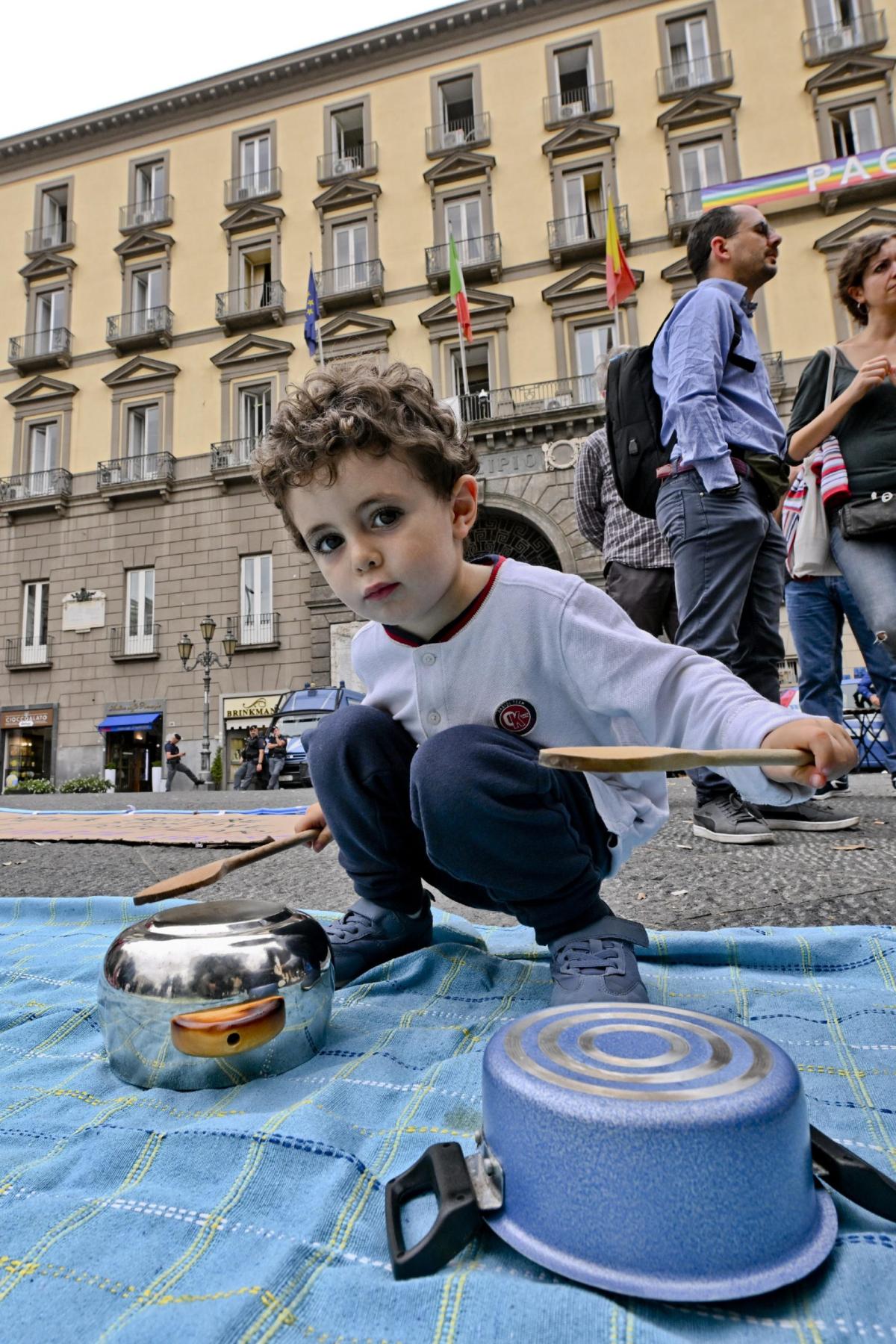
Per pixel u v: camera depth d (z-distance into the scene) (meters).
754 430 2.07
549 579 0.99
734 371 2.12
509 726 0.99
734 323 2.11
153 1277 0.53
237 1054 0.77
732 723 0.77
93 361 17.23
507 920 1.62
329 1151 0.66
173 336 16.81
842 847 1.93
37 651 16.56
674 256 14.71
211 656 14.49
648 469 2.20
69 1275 0.53
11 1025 1.05
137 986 0.83
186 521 16.08
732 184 13.70
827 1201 0.55
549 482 14.23
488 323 15.16
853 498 2.13
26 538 16.84
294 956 0.86
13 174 18.36
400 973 1.14
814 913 1.40
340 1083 0.78
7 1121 0.78
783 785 0.73
